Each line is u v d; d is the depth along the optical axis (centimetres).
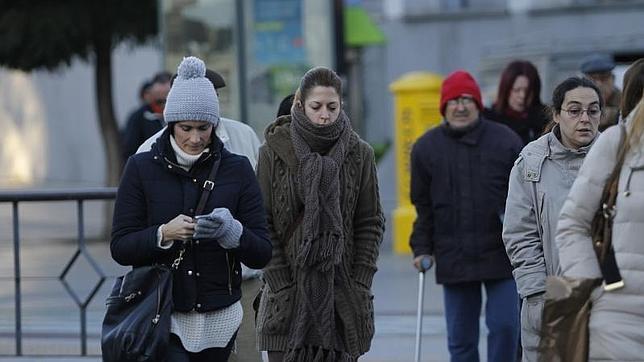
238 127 1964
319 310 1645
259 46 4359
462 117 2169
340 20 4362
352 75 5772
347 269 1681
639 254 1326
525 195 1734
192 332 1522
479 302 2214
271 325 1677
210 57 4350
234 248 1505
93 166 8344
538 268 1714
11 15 4412
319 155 1658
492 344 2172
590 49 6750
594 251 1360
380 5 7194
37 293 3167
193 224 1470
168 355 1514
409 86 4091
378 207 1702
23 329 2806
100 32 4584
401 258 4059
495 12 6981
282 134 1681
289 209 1672
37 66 4581
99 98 4756
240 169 1550
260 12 4350
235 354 1909
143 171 1526
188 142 1516
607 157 1360
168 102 1513
